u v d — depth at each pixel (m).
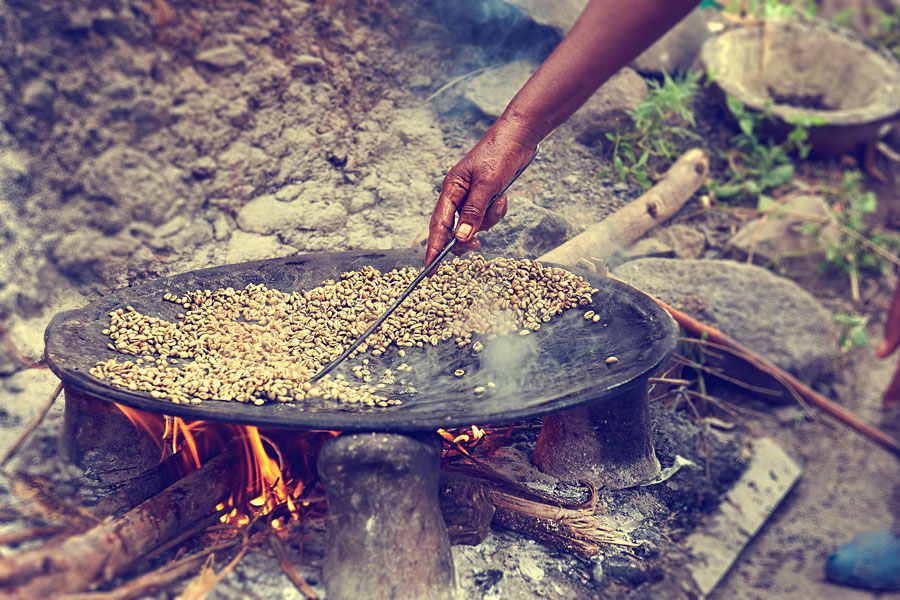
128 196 1.41
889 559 1.08
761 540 1.16
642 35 0.97
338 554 0.87
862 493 1.26
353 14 1.60
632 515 1.08
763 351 1.40
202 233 1.46
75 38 1.37
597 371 0.95
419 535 0.87
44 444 1.09
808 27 1.98
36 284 1.31
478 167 0.99
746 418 1.40
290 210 1.47
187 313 1.10
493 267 1.16
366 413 0.89
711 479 1.20
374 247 1.44
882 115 1.75
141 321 1.04
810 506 1.23
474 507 0.96
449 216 1.00
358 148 1.56
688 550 1.06
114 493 0.98
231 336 1.06
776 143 1.80
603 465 1.08
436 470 0.89
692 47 1.82
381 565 0.86
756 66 1.97
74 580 0.82
